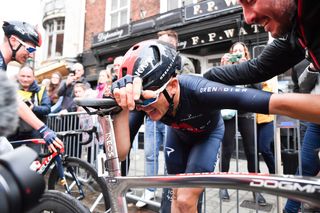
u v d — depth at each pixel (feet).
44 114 9.78
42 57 40.70
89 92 11.32
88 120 9.94
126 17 28.45
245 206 8.04
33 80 9.71
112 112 3.51
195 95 3.61
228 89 3.17
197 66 21.84
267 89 7.59
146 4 26.14
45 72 33.17
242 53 8.02
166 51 3.49
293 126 6.04
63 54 35.12
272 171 8.31
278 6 2.35
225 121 8.10
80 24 32.60
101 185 6.58
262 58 3.65
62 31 38.58
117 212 3.19
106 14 29.94
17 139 8.69
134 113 4.52
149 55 3.34
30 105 9.16
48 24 40.27
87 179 7.72
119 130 3.67
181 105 3.84
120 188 3.20
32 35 5.98
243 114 8.16
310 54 2.50
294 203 5.71
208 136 4.56
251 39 17.48
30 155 1.14
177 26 21.42
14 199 0.97
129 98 2.98
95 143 9.64
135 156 10.38
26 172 1.06
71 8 34.73
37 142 7.38
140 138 14.25
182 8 21.21
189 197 3.84
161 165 12.60
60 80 14.80
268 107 2.64
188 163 4.44
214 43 19.84
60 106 13.07
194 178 2.68
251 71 3.77
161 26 22.76
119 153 3.75
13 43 5.85
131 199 8.92
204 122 4.11
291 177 2.14
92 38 29.86
